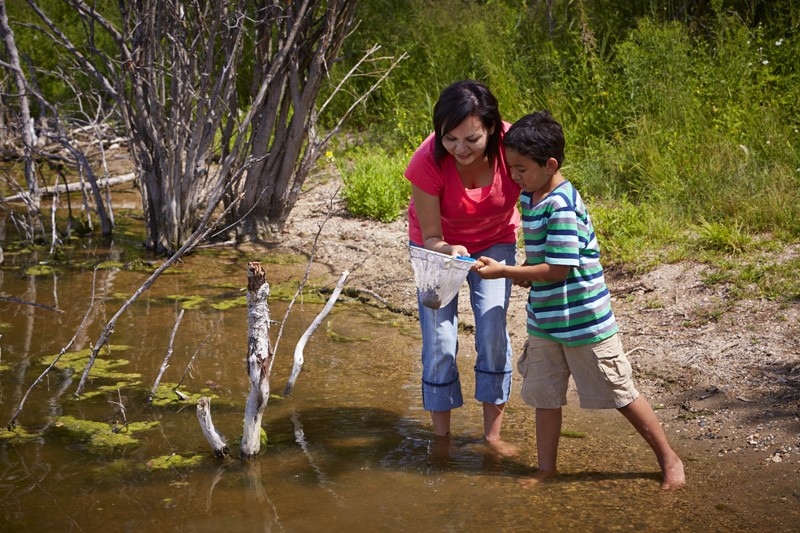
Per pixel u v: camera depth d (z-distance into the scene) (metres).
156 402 4.36
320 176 8.98
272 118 7.09
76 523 3.22
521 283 3.61
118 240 7.61
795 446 3.56
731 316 4.91
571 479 3.49
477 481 3.51
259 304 3.63
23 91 7.96
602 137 7.76
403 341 5.27
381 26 10.73
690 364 4.47
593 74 8.42
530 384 3.50
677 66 7.95
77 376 4.69
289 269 6.64
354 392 4.51
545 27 9.58
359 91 10.33
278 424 4.14
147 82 6.75
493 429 3.88
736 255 5.65
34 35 11.43
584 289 3.31
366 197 7.79
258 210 7.34
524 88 8.80
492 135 3.45
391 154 9.24
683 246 5.89
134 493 3.45
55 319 5.59
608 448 3.77
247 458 3.76
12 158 10.00
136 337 5.28
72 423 4.10
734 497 3.25
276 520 3.23
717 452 3.63
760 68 7.86
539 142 3.21
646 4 9.28
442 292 3.43
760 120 7.16
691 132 7.36
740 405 3.99
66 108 11.10
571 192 3.30
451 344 3.79
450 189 3.56
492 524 3.16
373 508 3.31
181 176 6.97
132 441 3.93
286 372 4.79
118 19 11.56
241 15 6.56
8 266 6.82
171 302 5.95
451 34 10.09
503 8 10.15
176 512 3.29
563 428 4.00
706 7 8.98
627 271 5.77
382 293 6.09
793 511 3.12
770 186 6.26
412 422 4.13
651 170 7.01
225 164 6.82
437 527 3.15
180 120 6.95
